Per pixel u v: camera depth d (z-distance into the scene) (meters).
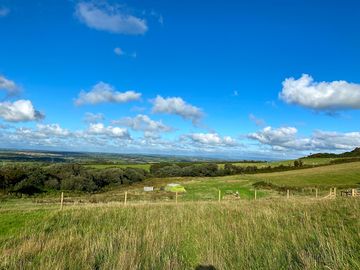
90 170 86.06
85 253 10.58
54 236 14.75
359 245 9.85
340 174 79.50
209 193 60.03
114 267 9.30
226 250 10.73
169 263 9.59
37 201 50.16
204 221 16.27
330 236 10.88
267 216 15.95
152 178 98.38
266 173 100.62
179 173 107.81
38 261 10.30
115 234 13.80
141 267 9.58
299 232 12.07
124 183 92.00
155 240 12.44
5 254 10.80
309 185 64.88
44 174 76.56
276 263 9.16
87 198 56.34
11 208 28.30
